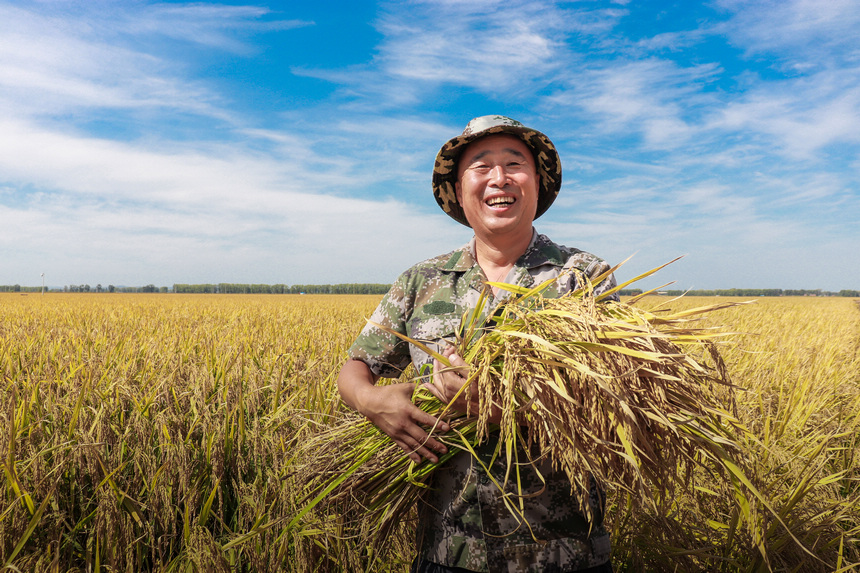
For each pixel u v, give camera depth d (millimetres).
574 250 1868
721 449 1516
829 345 7961
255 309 20875
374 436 1885
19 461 2510
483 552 1482
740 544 2141
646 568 2275
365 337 1897
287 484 2357
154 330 9898
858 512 2551
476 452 1543
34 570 1985
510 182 1718
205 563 2049
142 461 2689
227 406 3334
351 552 2107
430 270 1911
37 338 8156
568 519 1486
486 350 1432
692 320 1512
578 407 1360
